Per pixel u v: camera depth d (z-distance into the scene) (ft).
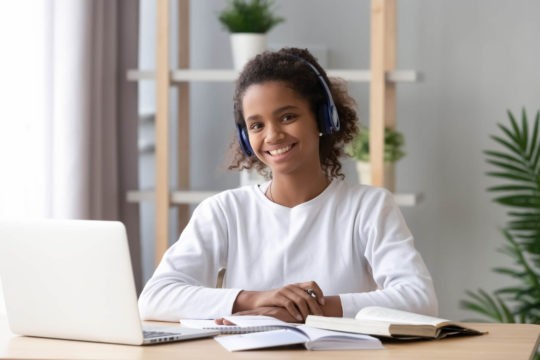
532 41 14.24
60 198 12.13
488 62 14.38
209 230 8.14
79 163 12.23
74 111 12.18
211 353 5.88
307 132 7.77
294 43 14.71
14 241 6.54
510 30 14.30
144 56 14.94
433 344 6.20
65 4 12.13
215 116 14.98
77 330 6.37
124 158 14.01
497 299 13.83
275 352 5.90
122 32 13.96
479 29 14.38
